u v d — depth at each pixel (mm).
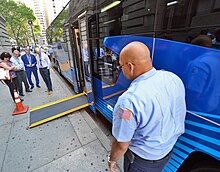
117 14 2111
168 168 1656
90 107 4188
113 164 1241
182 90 1112
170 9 1314
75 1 3773
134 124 959
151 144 1077
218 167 1267
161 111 964
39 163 2445
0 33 17391
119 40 2178
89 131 3248
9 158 2582
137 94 933
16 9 31500
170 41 1360
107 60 2662
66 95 5746
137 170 1276
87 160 2447
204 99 1172
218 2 993
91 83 3574
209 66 1102
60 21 6246
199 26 1121
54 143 2910
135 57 988
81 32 3676
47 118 3771
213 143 1175
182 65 1287
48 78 5719
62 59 7297
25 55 6254
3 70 4426
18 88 5527
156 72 1070
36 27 46781
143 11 1615
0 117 4062
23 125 3607
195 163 1442
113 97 2742
